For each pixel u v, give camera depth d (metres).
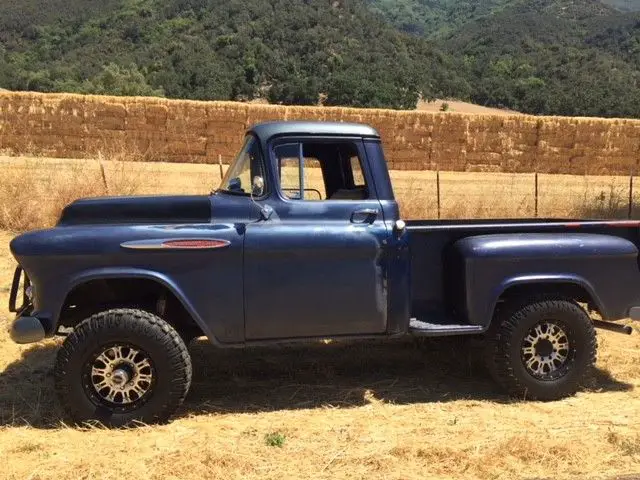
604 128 26.36
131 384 4.60
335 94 75.06
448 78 100.12
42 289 4.57
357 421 4.81
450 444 4.41
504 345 5.16
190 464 4.05
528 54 131.88
